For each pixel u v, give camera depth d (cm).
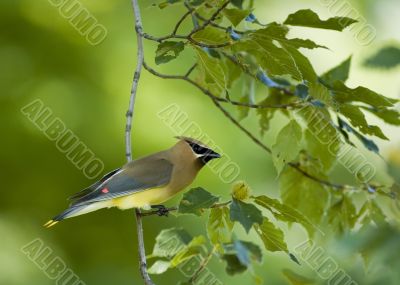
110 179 895
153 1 1504
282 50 768
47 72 1480
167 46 785
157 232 1396
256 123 1402
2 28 1502
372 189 899
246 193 691
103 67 1473
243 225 661
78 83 1463
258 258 809
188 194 679
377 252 645
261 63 798
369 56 846
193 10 784
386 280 643
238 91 1400
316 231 951
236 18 756
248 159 1379
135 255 1447
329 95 831
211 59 811
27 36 1505
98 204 890
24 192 1463
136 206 902
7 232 1433
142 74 1452
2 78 1470
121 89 1447
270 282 1270
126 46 1482
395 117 859
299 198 976
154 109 1415
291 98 974
